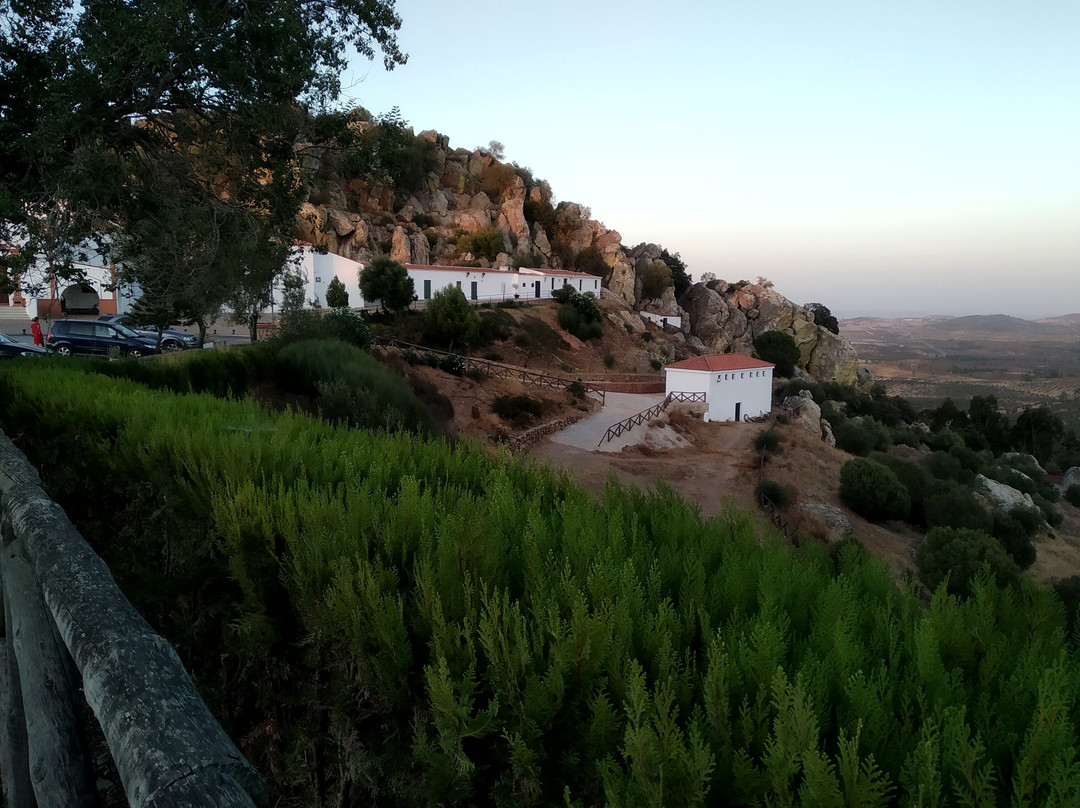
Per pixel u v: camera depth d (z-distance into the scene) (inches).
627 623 73.7
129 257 474.0
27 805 93.4
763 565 94.2
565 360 1971.0
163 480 146.8
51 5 415.5
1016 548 1079.6
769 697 65.4
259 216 488.4
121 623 68.2
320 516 109.4
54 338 1043.9
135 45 374.3
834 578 98.5
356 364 669.3
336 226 2314.2
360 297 1886.1
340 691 92.6
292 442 165.0
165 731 52.7
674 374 1572.3
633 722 61.7
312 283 1863.9
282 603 111.4
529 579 90.1
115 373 451.2
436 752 74.8
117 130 426.0
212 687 134.0
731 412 1578.5
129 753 51.4
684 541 110.0
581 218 3572.8
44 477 223.5
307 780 103.3
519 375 1501.0
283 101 446.6
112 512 184.2
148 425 179.3
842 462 1346.0
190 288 479.8
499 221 3193.9
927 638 67.2
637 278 3275.1
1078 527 1567.4
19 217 378.9
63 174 374.9
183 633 142.0
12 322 1419.8
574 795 66.2
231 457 140.4
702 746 56.7
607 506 126.6
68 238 397.4
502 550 100.3
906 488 1138.7
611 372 1984.5
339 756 93.4
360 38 500.7
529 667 72.1
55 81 376.8
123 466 165.8
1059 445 2760.8
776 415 1676.9
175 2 370.0
